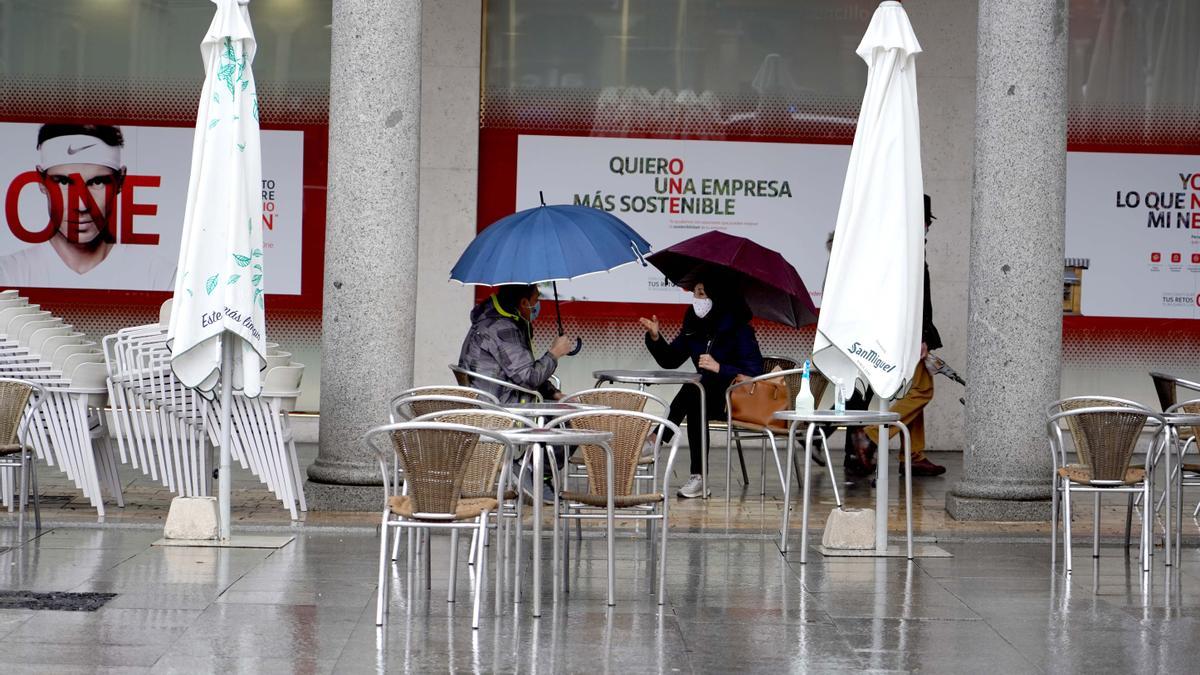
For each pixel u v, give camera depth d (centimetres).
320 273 1510
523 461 762
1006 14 1016
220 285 905
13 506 1023
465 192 1504
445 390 909
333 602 749
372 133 1015
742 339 1171
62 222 1508
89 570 820
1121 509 1119
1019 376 1030
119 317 1511
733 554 916
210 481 1052
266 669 613
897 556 913
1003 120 1020
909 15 1508
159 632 676
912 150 924
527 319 1020
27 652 634
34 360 1007
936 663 644
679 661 638
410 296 1035
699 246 1158
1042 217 1020
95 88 1509
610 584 745
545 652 650
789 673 621
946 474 1338
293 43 1509
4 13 1504
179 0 1508
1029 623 728
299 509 1036
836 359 934
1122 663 648
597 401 910
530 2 1511
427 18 1498
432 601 757
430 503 689
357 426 1030
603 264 952
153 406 1015
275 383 993
